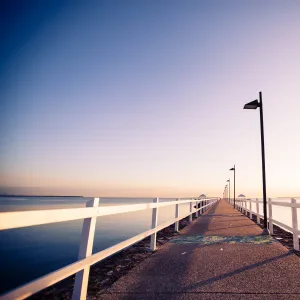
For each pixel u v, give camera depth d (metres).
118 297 3.12
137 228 22.39
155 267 4.44
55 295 3.33
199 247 6.13
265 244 6.38
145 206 5.21
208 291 3.27
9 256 12.79
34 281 1.98
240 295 3.13
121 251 5.91
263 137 9.73
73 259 11.41
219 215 16.67
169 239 7.51
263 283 3.54
